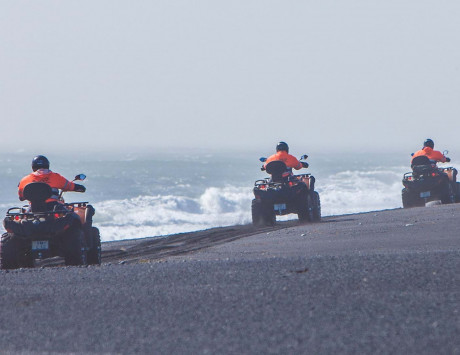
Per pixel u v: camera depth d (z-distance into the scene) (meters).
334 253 41.16
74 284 25.62
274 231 62.44
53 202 45.72
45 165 46.53
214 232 65.88
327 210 125.00
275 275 24.94
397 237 49.25
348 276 23.88
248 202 145.25
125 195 161.75
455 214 66.19
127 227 107.06
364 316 18.42
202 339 17.05
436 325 17.20
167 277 25.91
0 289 25.05
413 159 94.38
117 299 22.09
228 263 29.31
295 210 75.38
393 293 21.08
